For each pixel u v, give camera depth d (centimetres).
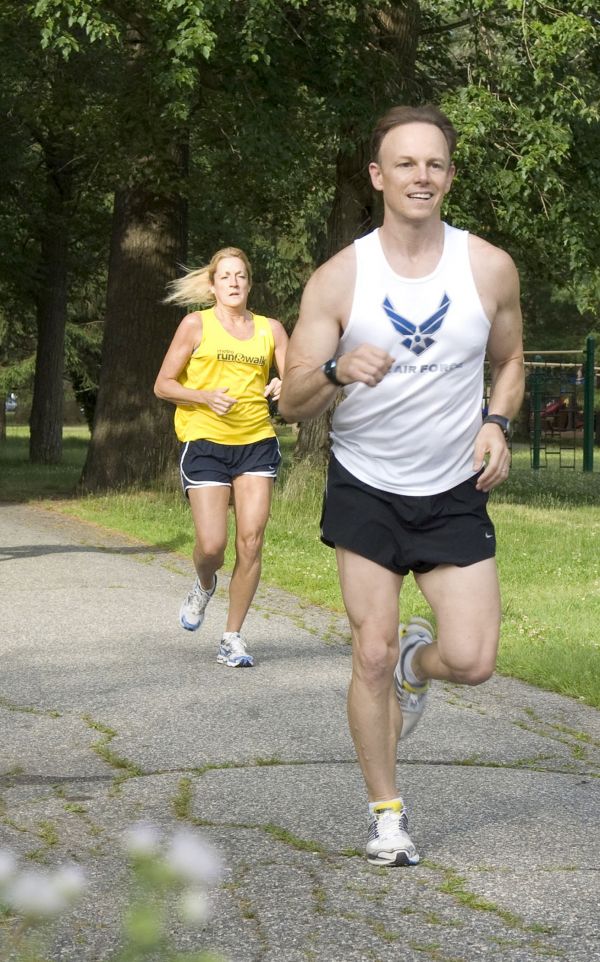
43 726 617
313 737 596
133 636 855
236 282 765
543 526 1606
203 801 493
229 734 601
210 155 2145
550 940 355
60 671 744
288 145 1764
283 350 772
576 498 2198
